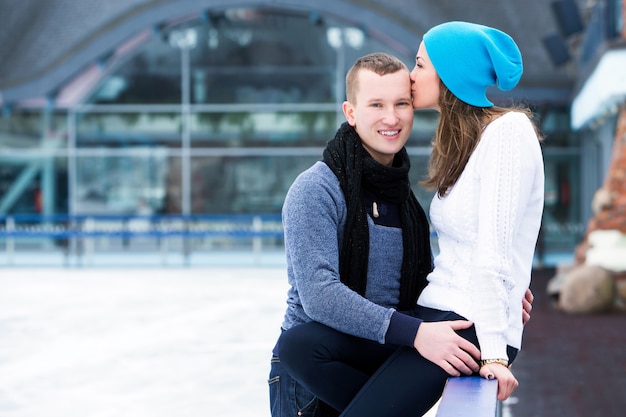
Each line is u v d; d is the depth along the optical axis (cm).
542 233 2088
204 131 2605
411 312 311
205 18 2466
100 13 2728
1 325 1197
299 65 2581
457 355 279
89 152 2614
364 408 286
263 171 2605
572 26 1914
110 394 782
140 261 2308
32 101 2564
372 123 316
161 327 1162
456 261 301
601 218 1455
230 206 2611
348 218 314
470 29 301
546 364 880
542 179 299
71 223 2608
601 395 734
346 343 307
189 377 850
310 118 2584
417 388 284
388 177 319
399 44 2367
